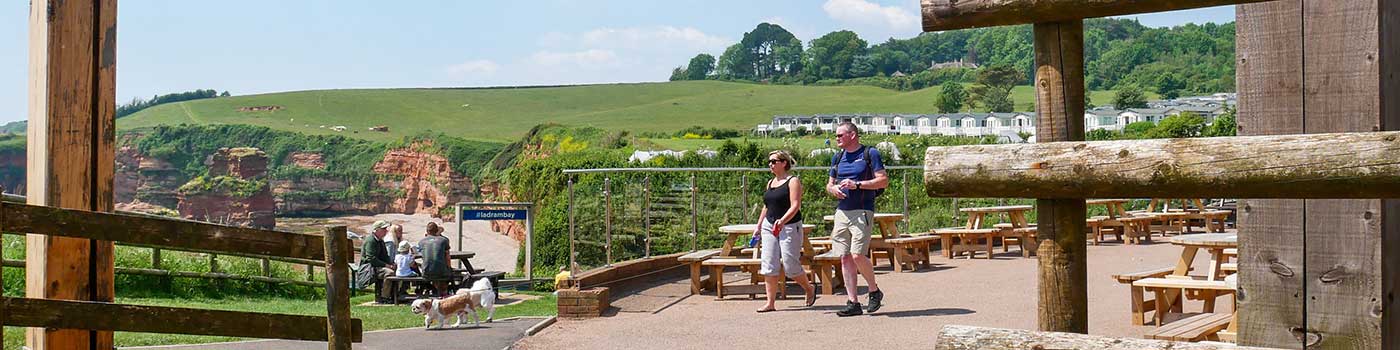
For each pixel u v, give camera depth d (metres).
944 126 133.75
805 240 12.26
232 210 129.75
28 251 5.78
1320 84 3.89
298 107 187.62
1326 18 3.87
